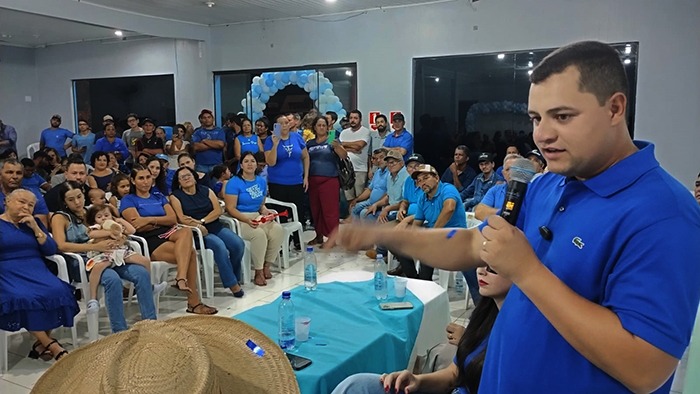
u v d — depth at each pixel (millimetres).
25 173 6074
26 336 3801
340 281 3256
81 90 10961
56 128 9953
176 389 1021
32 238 3457
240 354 1277
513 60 6777
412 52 7293
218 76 8883
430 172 4207
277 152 6000
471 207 5809
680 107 5941
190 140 7762
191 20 8320
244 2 7070
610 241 821
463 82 7098
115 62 10242
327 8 7441
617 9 6098
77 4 6887
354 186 6992
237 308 4293
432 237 1263
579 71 803
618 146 845
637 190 820
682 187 836
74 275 3752
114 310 3650
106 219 3920
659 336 738
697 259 773
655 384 760
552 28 6434
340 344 2309
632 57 6113
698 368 1331
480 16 6816
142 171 4496
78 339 3703
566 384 861
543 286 805
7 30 9195
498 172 5750
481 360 1608
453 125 7227
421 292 2994
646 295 758
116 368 1065
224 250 4531
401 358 2543
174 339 1135
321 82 7957
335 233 1319
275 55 8305
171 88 9742
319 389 2039
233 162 6980
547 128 840
